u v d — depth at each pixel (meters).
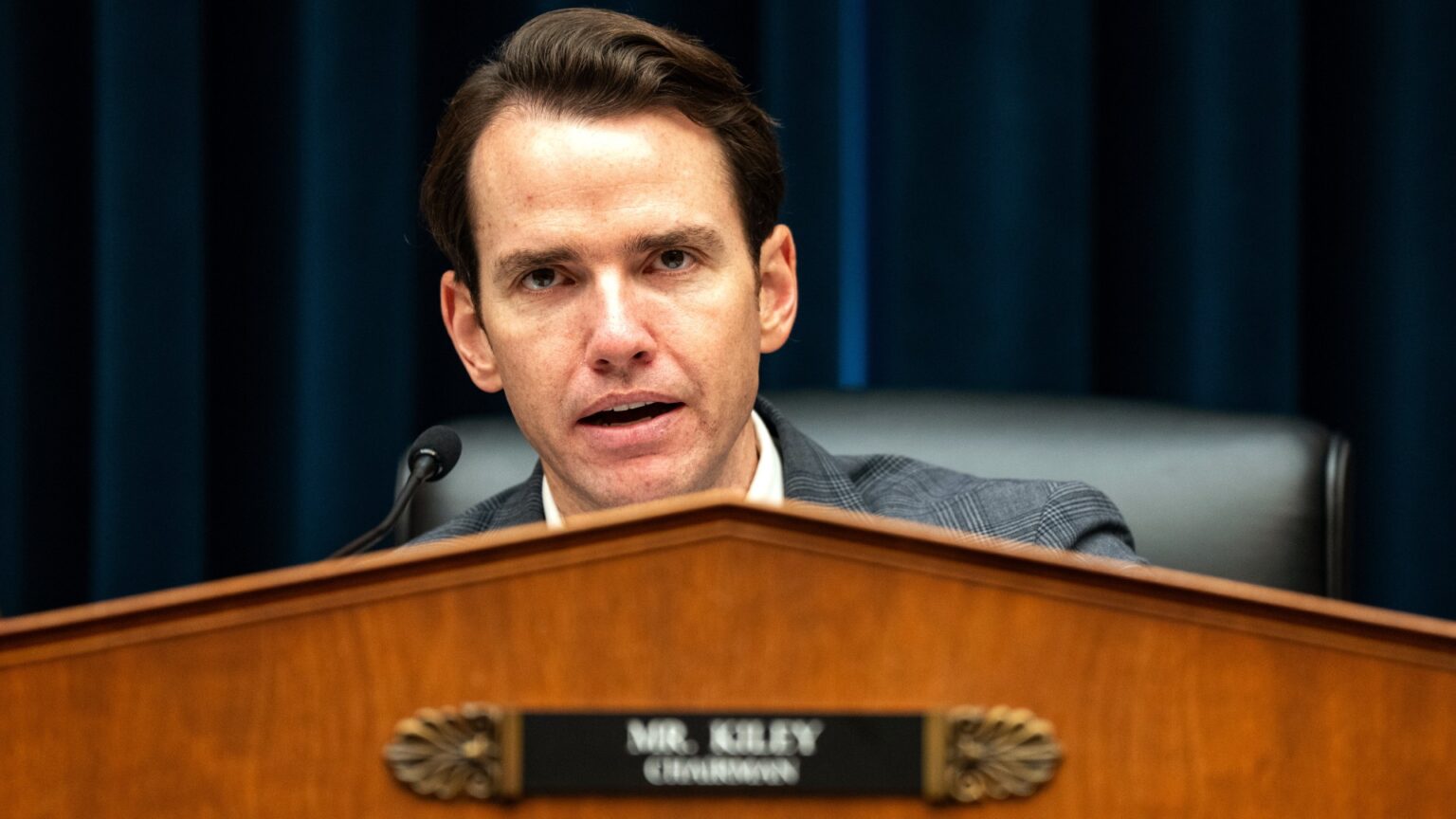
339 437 5.06
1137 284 5.18
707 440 2.52
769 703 1.41
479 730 1.40
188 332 5.09
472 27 5.16
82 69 5.26
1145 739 1.41
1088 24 4.95
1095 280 5.07
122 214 5.05
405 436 5.12
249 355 5.27
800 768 1.40
